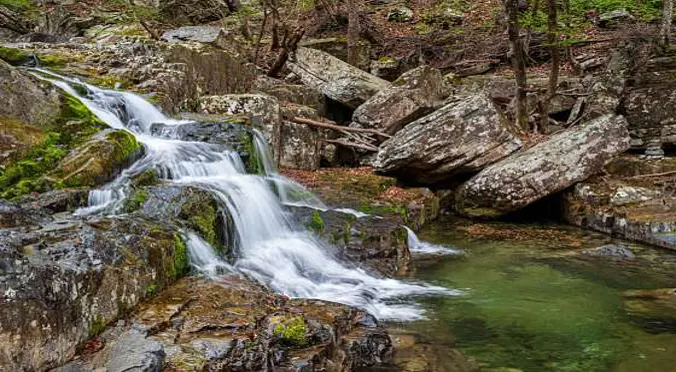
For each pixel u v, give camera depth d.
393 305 5.99
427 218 10.39
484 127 10.68
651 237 8.70
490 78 16.62
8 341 3.02
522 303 6.15
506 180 10.12
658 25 15.14
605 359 4.68
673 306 6.05
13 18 19.56
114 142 6.33
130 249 4.30
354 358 4.23
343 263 6.91
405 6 21.56
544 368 4.50
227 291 4.62
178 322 3.92
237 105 10.32
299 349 3.96
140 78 9.84
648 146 12.20
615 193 9.98
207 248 5.46
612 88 13.15
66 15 19.39
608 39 14.89
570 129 11.02
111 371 3.20
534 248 8.72
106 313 3.77
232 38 15.98
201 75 11.21
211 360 3.46
